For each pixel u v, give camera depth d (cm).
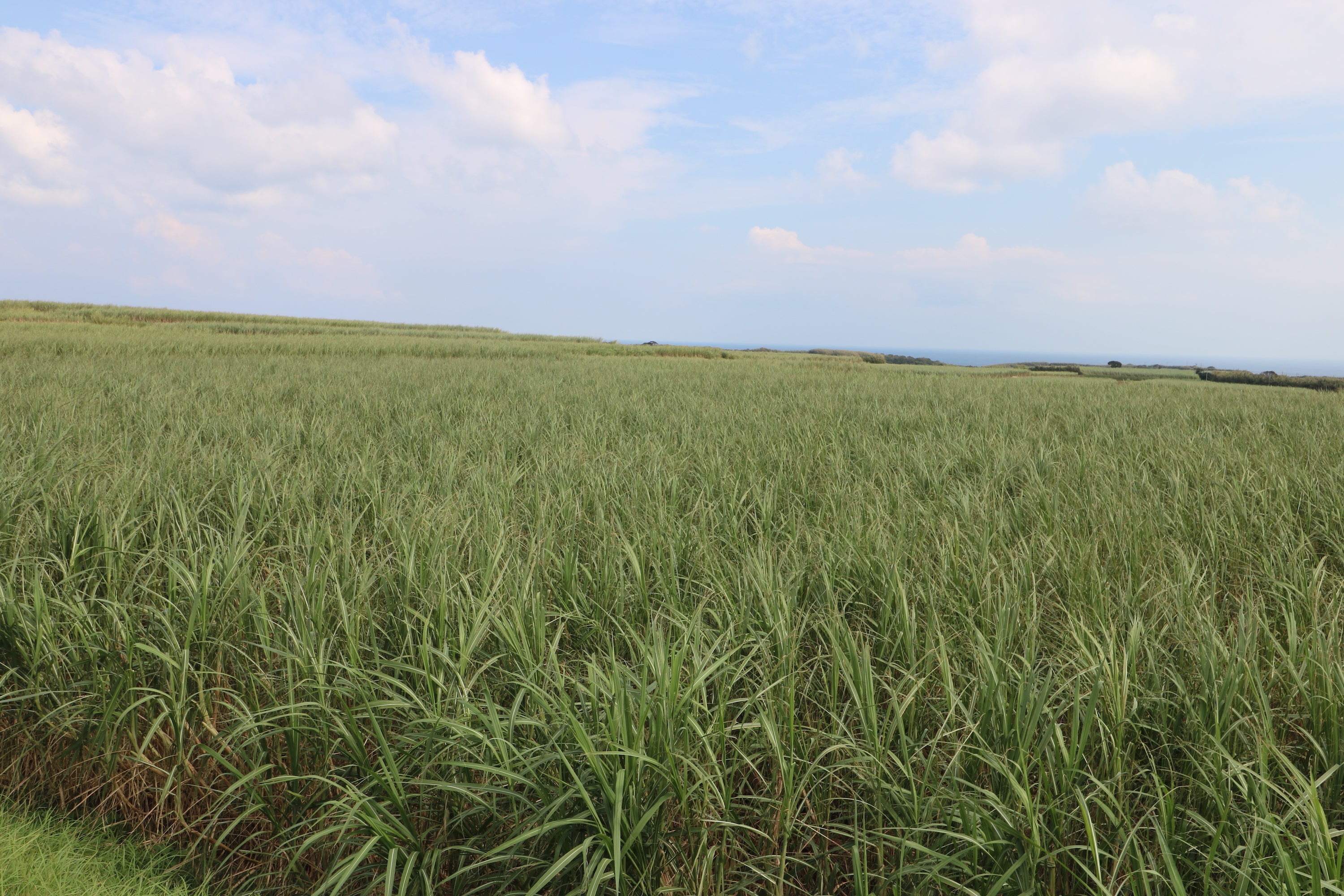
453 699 219
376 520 397
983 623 270
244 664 270
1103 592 298
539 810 191
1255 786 184
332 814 203
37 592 266
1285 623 288
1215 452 634
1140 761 220
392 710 244
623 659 274
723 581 295
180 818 239
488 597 260
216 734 239
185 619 278
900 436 743
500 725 202
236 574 293
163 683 260
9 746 274
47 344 1891
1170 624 270
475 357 2772
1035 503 448
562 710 201
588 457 598
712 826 195
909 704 220
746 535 381
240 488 421
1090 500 459
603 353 3706
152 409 796
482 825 215
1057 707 233
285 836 230
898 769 213
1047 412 1015
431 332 5612
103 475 493
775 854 201
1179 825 198
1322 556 394
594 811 177
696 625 247
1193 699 221
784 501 484
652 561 331
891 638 270
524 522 414
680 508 450
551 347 3781
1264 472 548
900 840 183
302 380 1292
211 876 224
